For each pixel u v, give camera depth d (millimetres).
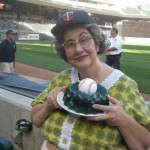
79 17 1795
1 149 3682
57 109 1984
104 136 1771
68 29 1830
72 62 1892
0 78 6266
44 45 31938
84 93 1728
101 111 1699
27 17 56500
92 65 1874
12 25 48281
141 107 1800
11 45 10250
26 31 44875
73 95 1765
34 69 15852
